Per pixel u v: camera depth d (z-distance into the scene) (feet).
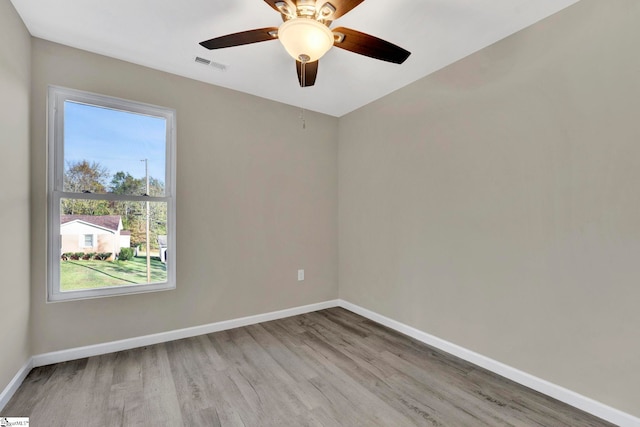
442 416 5.77
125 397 6.23
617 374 5.58
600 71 5.79
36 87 7.23
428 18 6.52
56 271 7.64
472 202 7.87
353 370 7.42
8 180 6.03
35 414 5.68
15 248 6.34
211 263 9.64
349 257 12.04
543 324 6.55
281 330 9.90
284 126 11.16
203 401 6.15
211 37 7.29
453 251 8.32
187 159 9.23
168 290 8.92
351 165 11.95
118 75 8.25
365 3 6.07
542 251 6.57
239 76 9.19
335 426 5.49
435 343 8.74
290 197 11.29
